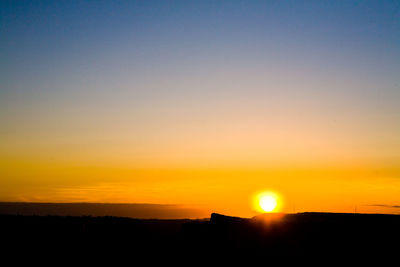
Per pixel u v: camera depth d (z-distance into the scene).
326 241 40.91
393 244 39.12
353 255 38.03
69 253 46.59
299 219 47.59
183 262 41.75
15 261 42.28
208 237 45.78
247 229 45.53
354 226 43.34
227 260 40.56
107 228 65.50
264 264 38.56
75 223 70.19
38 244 50.94
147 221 75.69
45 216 78.69
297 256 39.06
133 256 45.06
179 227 67.56
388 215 47.81
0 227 63.25
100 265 41.09
